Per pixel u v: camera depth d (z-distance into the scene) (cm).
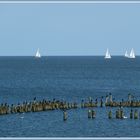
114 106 17562
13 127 13612
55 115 15538
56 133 12862
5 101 19862
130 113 15050
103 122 14362
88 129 13388
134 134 12738
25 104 16375
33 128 13450
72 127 13612
